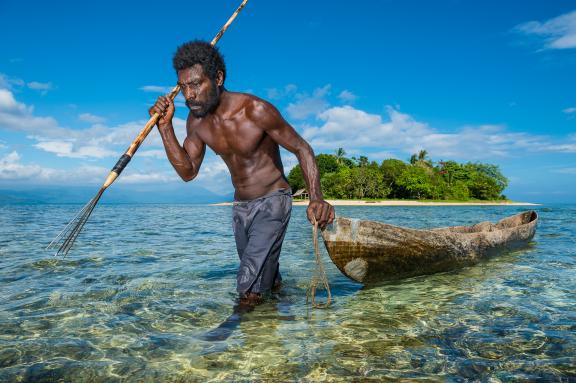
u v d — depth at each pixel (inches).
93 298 157.6
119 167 139.3
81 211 136.8
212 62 139.2
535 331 118.5
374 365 96.3
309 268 221.5
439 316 133.9
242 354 102.9
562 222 614.9
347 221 171.3
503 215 1042.1
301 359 99.7
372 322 127.7
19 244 319.3
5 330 121.3
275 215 153.3
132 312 139.5
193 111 142.6
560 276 197.6
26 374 92.8
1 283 183.6
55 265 227.5
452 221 723.4
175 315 135.9
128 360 100.0
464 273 208.7
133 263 235.3
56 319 131.7
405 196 3858.3
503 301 152.0
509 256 262.4
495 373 92.3
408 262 193.3
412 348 106.2
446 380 89.0
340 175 3713.1
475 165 5275.6
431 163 4598.9
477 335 115.6
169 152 151.6
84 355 102.9
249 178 152.9
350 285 182.5
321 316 134.6
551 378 90.0
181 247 309.1
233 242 345.1
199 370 94.3
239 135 145.8
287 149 150.3
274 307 145.6
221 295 162.4
